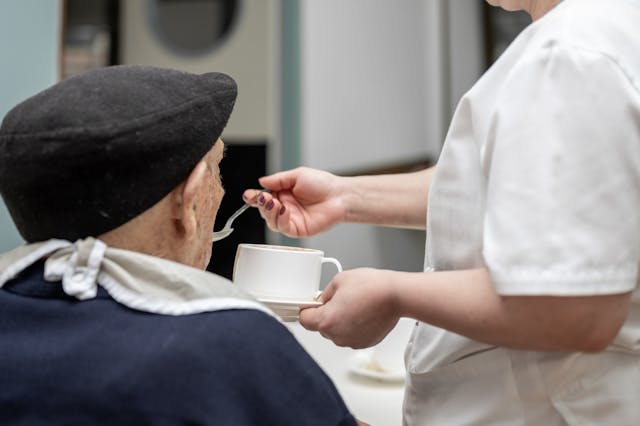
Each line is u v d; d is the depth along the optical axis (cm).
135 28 263
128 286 57
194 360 53
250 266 84
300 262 83
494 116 60
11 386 53
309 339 125
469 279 62
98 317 55
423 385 79
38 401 52
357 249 236
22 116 57
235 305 58
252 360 55
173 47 260
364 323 67
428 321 64
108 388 52
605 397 66
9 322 56
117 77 60
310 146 244
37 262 59
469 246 70
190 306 56
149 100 58
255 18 248
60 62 132
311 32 243
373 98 271
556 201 54
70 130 54
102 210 57
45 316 56
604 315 56
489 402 72
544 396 69
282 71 246
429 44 301
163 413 52
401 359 107
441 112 295
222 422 52
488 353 71
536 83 58
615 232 55
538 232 54
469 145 69
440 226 72
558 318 56
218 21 254
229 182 250
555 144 56
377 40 273
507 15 264
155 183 58
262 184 106
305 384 57
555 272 54
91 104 56
